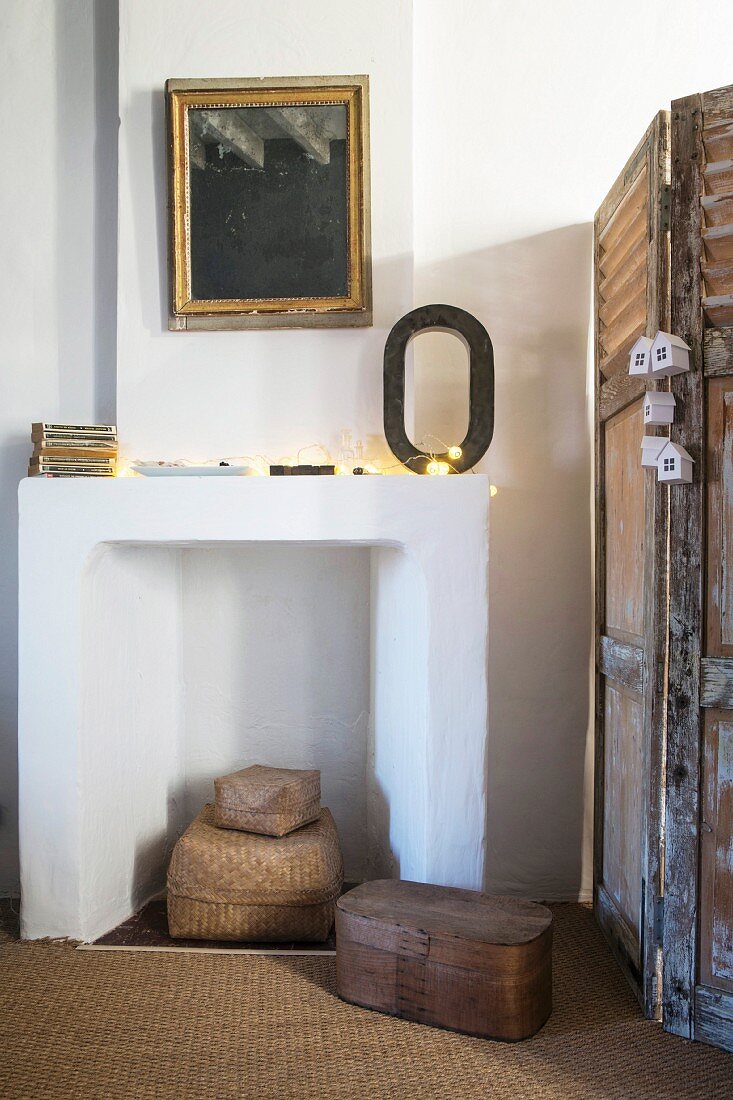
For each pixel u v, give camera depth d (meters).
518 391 2.92
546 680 2.93
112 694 2.68
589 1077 1.87
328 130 2.75
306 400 2.75
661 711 2.10
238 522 2.50
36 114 3.00
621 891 2.43
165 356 2.78
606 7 2.92
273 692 3.07
